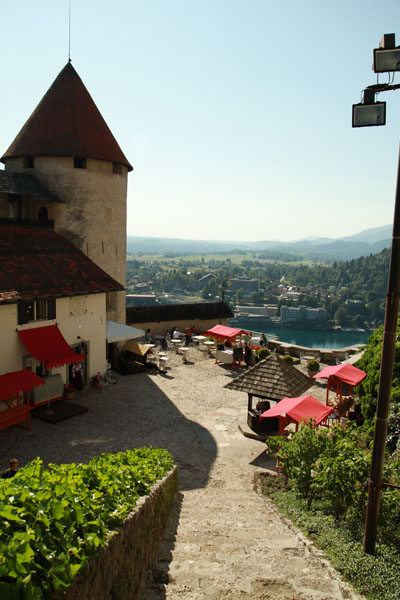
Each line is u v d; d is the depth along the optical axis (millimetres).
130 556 5320
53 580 3406
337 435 11141
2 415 16578
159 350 31406
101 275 23828
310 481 10617
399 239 7168
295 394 16328
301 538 8125
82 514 4406
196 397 22000
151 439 16906
